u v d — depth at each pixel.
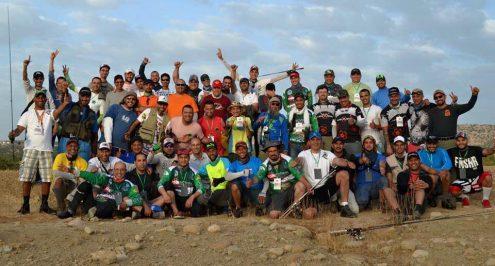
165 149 10.09
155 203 9.23
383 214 9.35
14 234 7.21
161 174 10.10
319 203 9.49
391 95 11.03
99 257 6.48
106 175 9.09
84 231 7.44
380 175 9.57
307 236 7.71
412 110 11.10
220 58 13.67
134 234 7.43
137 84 12.84
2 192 12.70
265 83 13.27
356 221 8.79
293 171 9.25
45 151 9.90
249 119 11.03
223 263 6.54
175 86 11.62
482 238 7.60
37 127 9.88
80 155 10.16
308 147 10.54
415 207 9.02
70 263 6.39
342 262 6.75
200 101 12.42
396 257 7.11
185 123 10.62
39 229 7.56
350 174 9.55
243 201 9.66
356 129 10.97
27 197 9.95
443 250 7.20
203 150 10.64
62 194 9.45
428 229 8.17
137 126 10.73
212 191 9.44
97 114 12.20
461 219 8.62
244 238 7.38
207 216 9.44
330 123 11.16
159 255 6.75
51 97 11.19
